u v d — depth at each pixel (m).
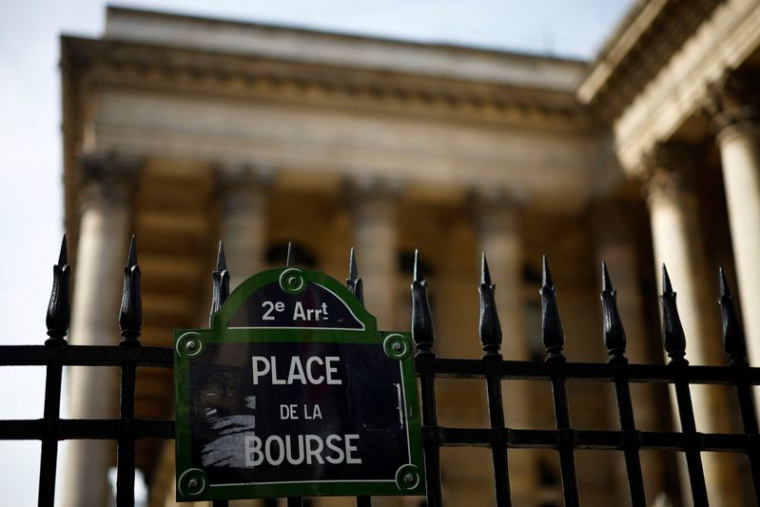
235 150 37.22
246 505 31.41
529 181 39.81
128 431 5.34
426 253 44.09
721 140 32.41
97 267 34.59
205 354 5.52
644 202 39.94
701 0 32.19
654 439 6.20
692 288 34.34
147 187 38.47
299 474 5.41
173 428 5.42
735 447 6.34
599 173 40.22
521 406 36.81
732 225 31.30
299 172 37.81
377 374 5.70
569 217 41.72
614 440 6.12
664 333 6.58
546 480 40.53
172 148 36.62
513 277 38.34
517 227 39.41
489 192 39.31
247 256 36.03
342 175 38.12
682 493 35.56
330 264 42.47
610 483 40.75
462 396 41.62
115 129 36.22
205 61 37.00
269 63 37.47
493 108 40.06
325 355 5.66
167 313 49.28
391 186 38.41
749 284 29.84
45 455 5.21
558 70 43.31
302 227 42.34
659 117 35.69
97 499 31.66
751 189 30.88
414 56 42.09
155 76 37.06
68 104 39.28
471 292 44.06
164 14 39.97
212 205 39.00
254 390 5.51
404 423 5.65
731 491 30.05
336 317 5.76
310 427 5.51
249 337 5.60
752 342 29.22
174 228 41.44
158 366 5.55
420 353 5.99
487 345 6.15
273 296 5.71
